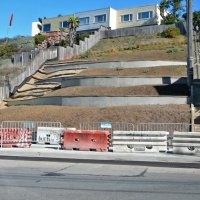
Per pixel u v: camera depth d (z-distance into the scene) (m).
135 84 33.22
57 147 20.58
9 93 40.06
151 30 60.81
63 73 41.41
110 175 12.34
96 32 61.72
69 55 53.09
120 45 57.88
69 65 43.19
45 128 21.94
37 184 10.61
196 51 44.75
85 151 18.92
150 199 8.90
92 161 16.02
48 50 49.44
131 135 18.77
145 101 28.89
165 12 75.81
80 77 35.16
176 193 9.59
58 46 54.22
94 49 58.03
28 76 43.81
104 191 9.75
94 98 29.94
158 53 44.41
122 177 11.96
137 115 26.05
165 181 11.30
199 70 33.59
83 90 33.00
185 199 8.93
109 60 41.47
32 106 32.06
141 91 31.33
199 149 17.75
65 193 9.47
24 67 44.47
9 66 46.72
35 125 24.86
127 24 83.56
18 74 42.41
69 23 61.69
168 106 27.73
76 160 16.28
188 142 17.86
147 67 37.41
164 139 18.59
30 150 18.91
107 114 26.88
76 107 29.75
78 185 10.54
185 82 32.97
